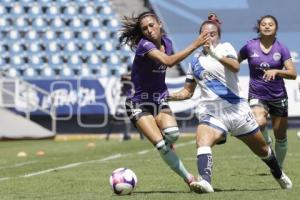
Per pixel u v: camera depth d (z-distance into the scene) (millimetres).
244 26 77812
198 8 78688
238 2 79938
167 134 22047
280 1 79625
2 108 67312
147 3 79562
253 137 21250
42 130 65188
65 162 37625
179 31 77312
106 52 76562
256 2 79688
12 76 73062
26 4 78250
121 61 76312
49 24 77688
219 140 21078
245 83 65875
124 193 21344
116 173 21469
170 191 22672
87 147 52469
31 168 34344
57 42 76688
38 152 47438
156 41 22172
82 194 22109
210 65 21094
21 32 77125
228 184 24812
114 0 79375
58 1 78438
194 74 21500
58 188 24641
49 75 75188
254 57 27656
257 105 27719
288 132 63250
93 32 77375
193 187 20641
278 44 27547
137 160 37562
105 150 47719
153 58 21297
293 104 67500
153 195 20797
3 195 22625
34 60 75875
